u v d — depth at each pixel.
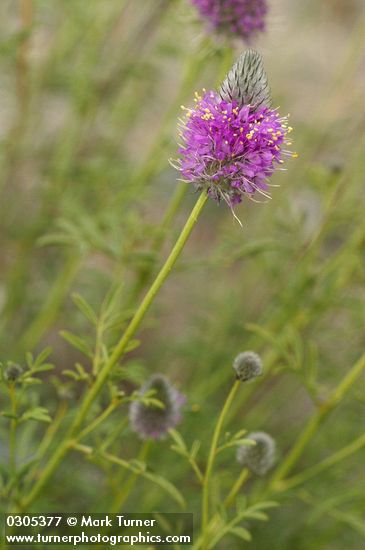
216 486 0.44
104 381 0.40
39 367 0.40
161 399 0.42
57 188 0.56
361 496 0.48
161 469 0.52
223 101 0.38
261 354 0.62
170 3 0.53
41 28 0.58
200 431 0.52
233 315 0.57
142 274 0.48
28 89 0.56
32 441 0.50
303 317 0.52
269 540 0.53
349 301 0.51
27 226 0.59
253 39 0.47
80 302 0.41
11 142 0.57
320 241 0.52
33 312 0.61
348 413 0.54
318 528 0.54
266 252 0.53
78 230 0.47
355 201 0.54
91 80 0.57
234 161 0.38
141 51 0.57
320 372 0.53
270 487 0.46
